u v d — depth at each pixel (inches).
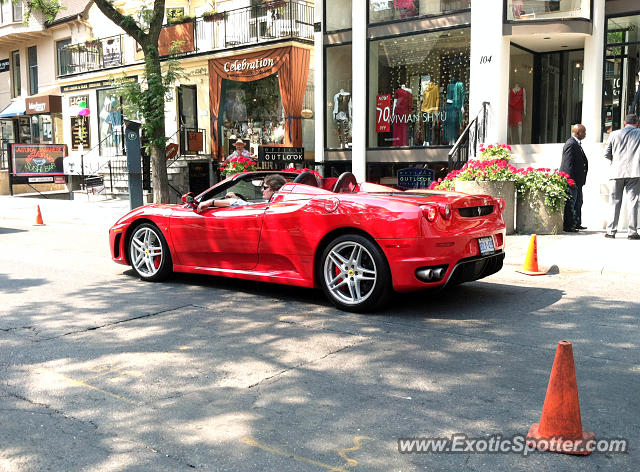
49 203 751.1
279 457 112.7
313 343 183.9
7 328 204.4
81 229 530.0
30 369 163.3
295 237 228.2
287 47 722.2
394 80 595.8
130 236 291.0
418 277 203.8
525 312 218.1
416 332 194.1
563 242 353.4
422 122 583.2
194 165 783.7
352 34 608.4
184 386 149.7
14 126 1149.7
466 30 547.5
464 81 553.3
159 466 109.9
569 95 558.9
